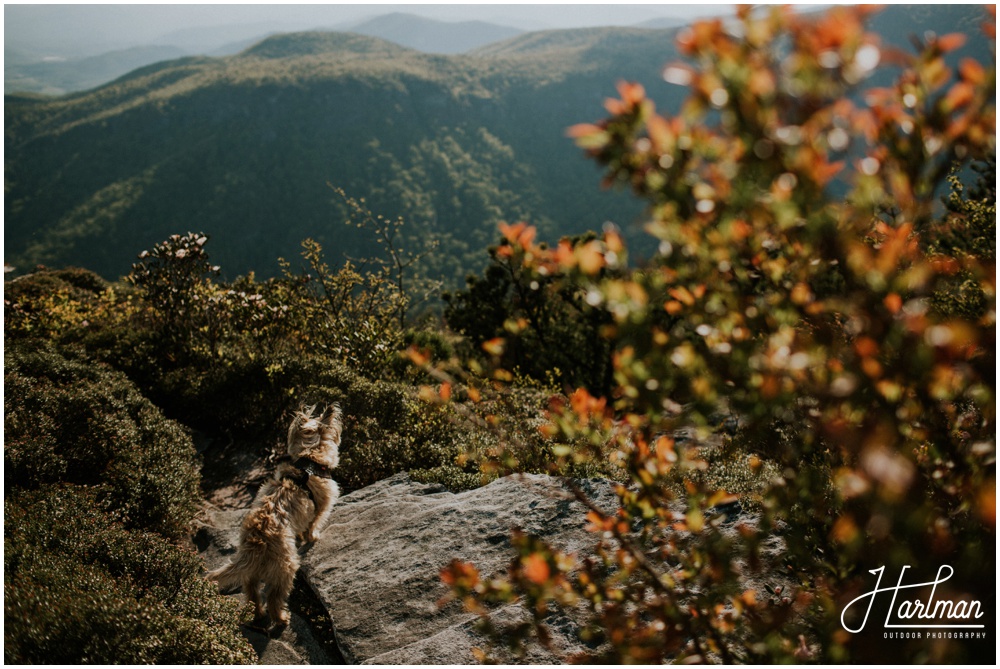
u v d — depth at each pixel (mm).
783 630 2248
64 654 3623
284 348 11898
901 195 1415
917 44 1323
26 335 12641
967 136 1366
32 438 6379
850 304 1535
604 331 1670
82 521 5227
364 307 15070
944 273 1660
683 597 2244
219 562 6062
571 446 2258
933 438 1791
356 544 5730
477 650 2205
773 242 1697
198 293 11414
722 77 1276
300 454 5863
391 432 8453
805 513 2145
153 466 6973
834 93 1250
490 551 5062
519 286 11062
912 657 1960
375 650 4449
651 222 1561
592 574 2312
